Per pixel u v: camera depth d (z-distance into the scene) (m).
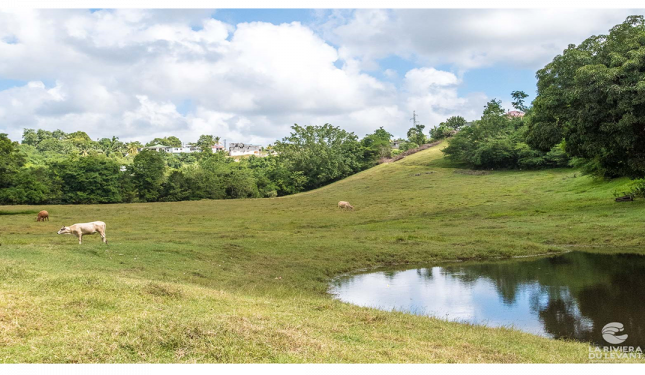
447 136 125.25
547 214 35.56
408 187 73.25
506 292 15.77
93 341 6.95
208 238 26.39
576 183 53.06
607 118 30.94
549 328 11.75
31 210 51.09
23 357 6.34
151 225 36.47
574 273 18.31
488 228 30.97
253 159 126.88
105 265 16.09
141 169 87.38
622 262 20.09
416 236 27.86
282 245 23.67
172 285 11.59
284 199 69.88
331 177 105.50
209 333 7.50
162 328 7.52
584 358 8.41
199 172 92.44
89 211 50.72
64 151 137.38
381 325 9.79
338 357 7.13
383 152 113.62
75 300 8.94
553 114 34.78
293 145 111.50
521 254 23.06
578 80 30.83
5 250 16.88
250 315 9.32
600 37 33.84
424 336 9.18
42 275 11.23
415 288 16.81
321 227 35.75
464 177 76.06
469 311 13.63
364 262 21.52
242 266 19.02
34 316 7.89
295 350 7.27
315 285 17.06
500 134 83.75
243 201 67.44
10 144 55.91
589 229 27.89
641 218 29.39
